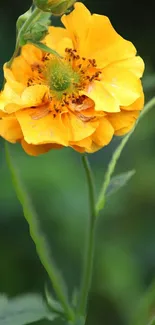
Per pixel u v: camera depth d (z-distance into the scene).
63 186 0.47
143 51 0.62
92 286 0.48
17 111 0.27
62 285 0.30
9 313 0.30
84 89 0.28
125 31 0.62
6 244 0.48
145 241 0.50
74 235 0.47
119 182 0.30
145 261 0.49
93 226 0.30
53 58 0.28
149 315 0.32
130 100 0.27
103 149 0.50
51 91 0.28
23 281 0.49
